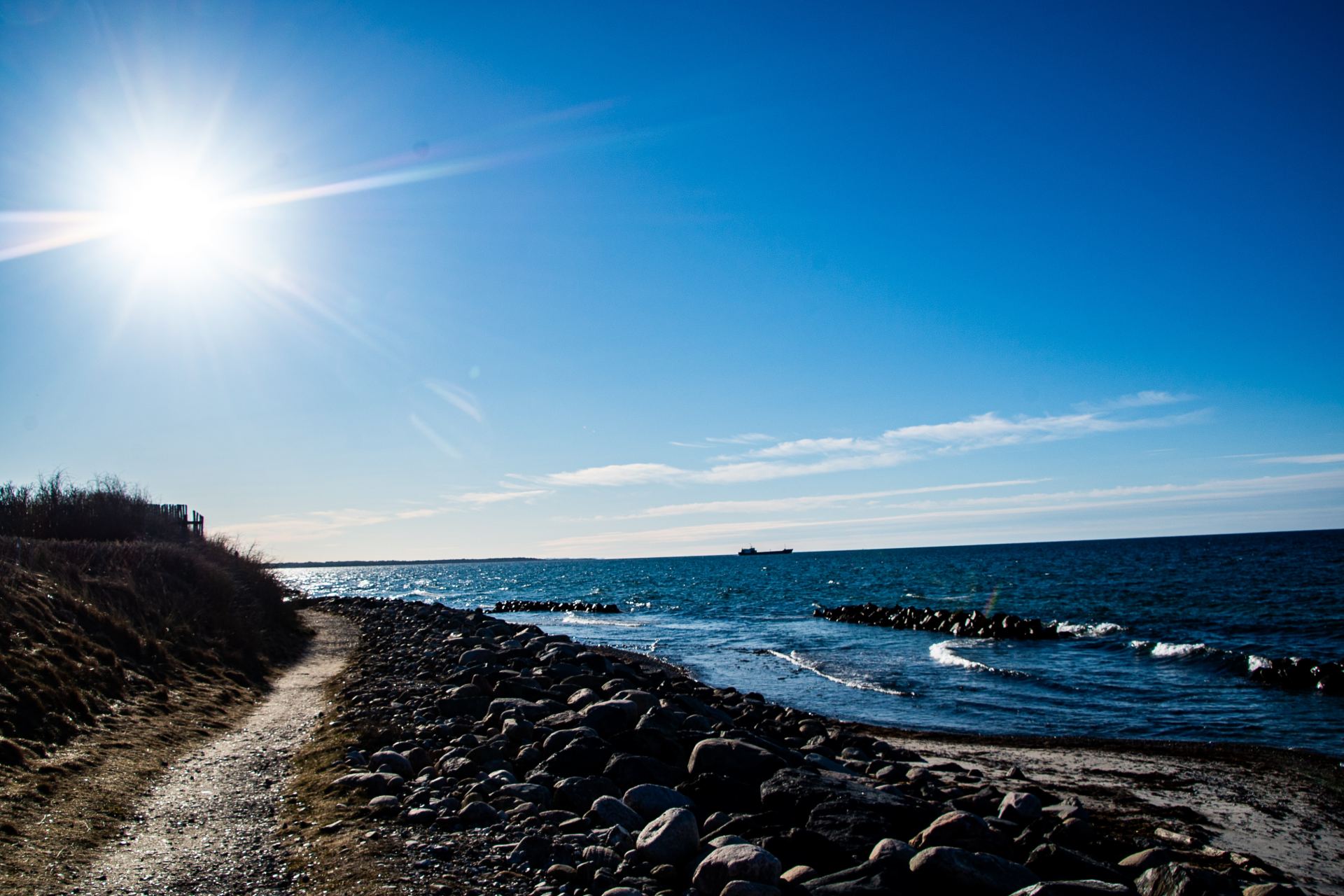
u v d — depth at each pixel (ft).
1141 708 62.28
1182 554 361.71
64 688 35.83
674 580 355.97
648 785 29.48
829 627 142.41
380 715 42.68
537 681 52.39
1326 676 67.41
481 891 20.89
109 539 90.27
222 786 30.53
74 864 22.11
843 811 27.76
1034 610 150.30
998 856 23.95
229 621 64.90
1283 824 35.96
